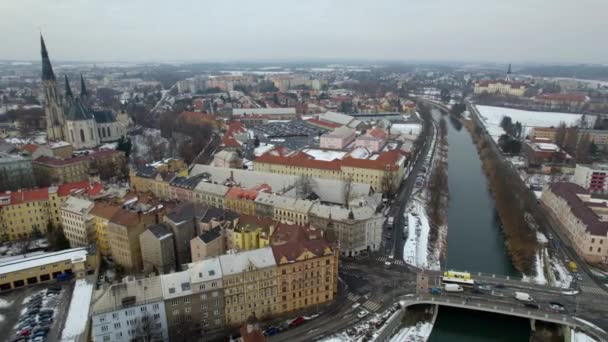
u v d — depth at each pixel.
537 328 153.88
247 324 123.12
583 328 143.75
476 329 157.25
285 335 144.88
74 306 158.25
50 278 178.00
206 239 176.62
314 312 158.50
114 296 134.00
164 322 138.38
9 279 169.75
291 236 166.12
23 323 148.00
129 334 135.00
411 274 184.62
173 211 196.75
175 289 139.12
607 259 193.75
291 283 155.12
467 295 165.00
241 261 148.00
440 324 159.88
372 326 149.25
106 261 199.00
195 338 140.62
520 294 161.50
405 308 161.38
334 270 164.88
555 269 188.62
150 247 183.25
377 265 192.75
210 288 142.12
